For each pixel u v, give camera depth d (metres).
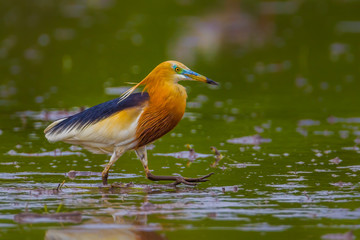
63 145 13.63
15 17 32.94
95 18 33.19
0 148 13.17
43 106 17.17
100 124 10.57
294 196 9.68
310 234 7.89
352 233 7.78
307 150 12.95
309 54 25.17
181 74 10.64
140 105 10.65
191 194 9.94
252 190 10.09
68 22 31.86
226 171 11.44
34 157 12.53
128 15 34.19
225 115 16.50
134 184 10.69
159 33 29.44
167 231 8.01
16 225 8.23
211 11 34.19
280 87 19.94
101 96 18.25
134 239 7.73
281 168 11.56
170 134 14.56
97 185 10.57
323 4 37.34
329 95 18.73
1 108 16.94
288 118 16.05
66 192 10.03
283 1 38.06
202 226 8.20
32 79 20.72
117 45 26.52
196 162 12.14
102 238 7.75
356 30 30.08
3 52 25.06
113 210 8.94
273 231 8.00
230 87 20.02
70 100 17.81
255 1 37.47
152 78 10.64
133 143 10.69
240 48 26.69
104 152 11.08
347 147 13.16
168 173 11.36
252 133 14.54
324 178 10.80
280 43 27.67
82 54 24.73
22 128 14.96
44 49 25.69
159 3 37.59
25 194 9.86
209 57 24.67
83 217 8.60
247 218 8.55
